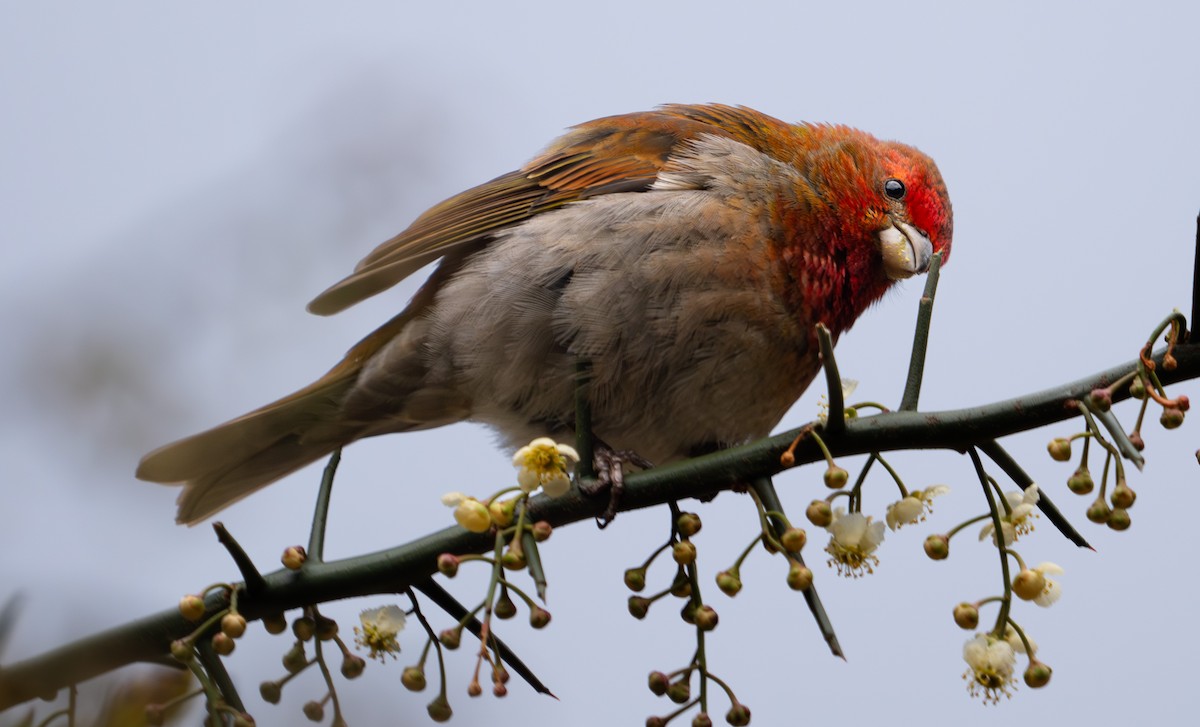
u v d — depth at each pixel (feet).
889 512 16.10
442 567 14.89
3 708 13.61
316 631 16.43
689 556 15.87
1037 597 14.84
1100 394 14.60
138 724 14.16
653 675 15.69
